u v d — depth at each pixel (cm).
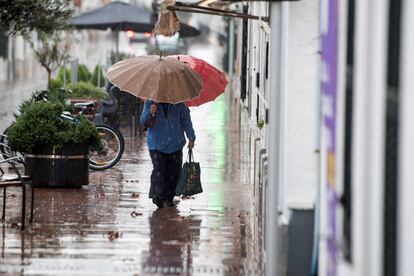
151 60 2683
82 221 2502
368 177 1082
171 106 2684
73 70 6150
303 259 1780
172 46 9612
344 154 1244
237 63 6625
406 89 1017
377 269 1080
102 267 2003
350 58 1230
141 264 2041
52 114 3011
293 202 1783
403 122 1025
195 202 2850
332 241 1298
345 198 1231
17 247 2173
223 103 7594
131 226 2453
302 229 1780
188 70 2683
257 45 3453
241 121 5253
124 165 3684
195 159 3947
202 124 5672
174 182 2734
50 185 3019
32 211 2475
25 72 11012
